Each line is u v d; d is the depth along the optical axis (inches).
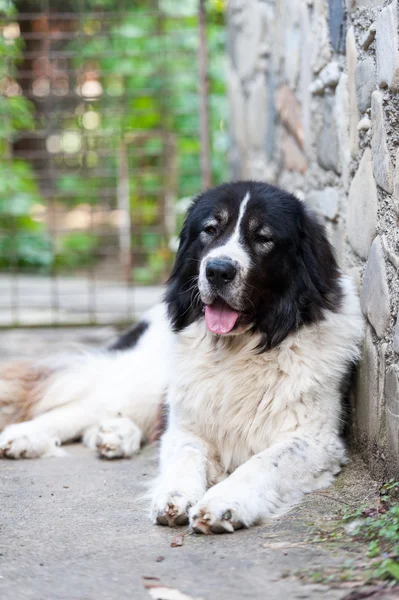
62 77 505.4
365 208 165.0
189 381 168.7
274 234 163.3
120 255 504.1
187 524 140.1
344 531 130.6
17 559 124.8
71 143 574.2
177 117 476.4
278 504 145.8
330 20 191.3
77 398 209.0
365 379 163.5
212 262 158.1
